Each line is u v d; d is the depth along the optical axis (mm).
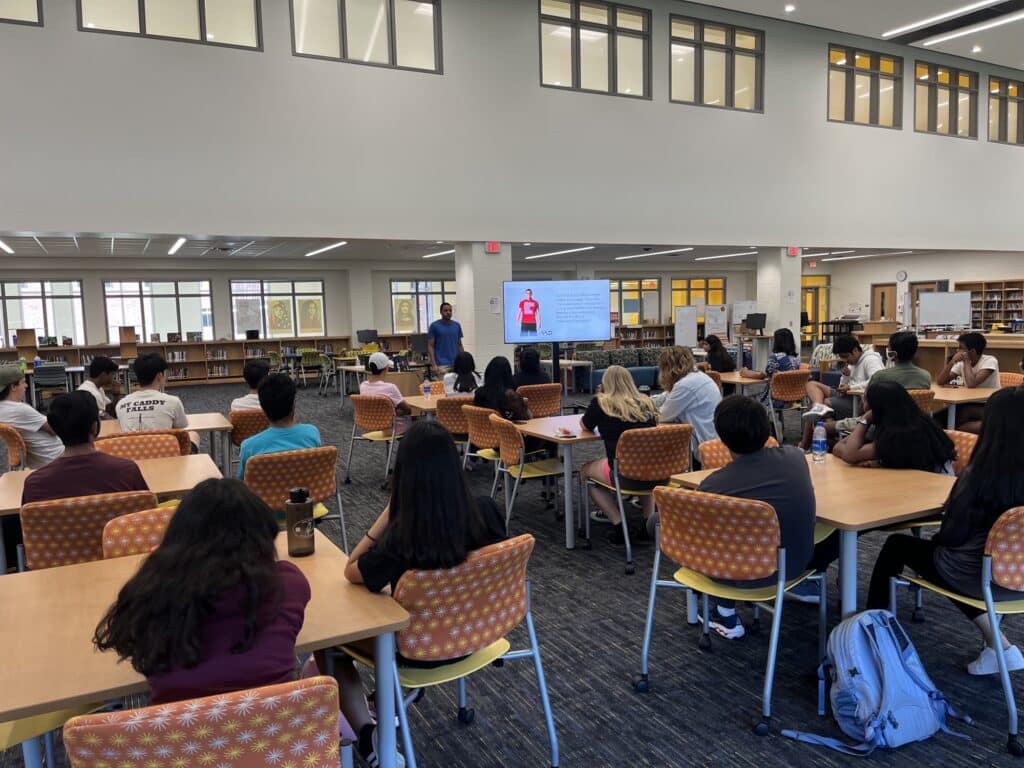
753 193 11125
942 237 12922
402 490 1688
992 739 2145
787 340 7145
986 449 2172
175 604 1163
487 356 9383
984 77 13219
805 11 10320
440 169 8883
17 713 1226
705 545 2248
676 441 3559
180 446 3877
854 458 3021
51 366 10914
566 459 3943
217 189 7695
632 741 2195
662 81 10367
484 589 1754
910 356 5199
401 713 1758
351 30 8406
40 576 1898
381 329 17094
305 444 3289
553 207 9641
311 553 2023
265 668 1227
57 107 7004
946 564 2258
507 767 2082
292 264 15633
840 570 2303
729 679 2551
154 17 7445
